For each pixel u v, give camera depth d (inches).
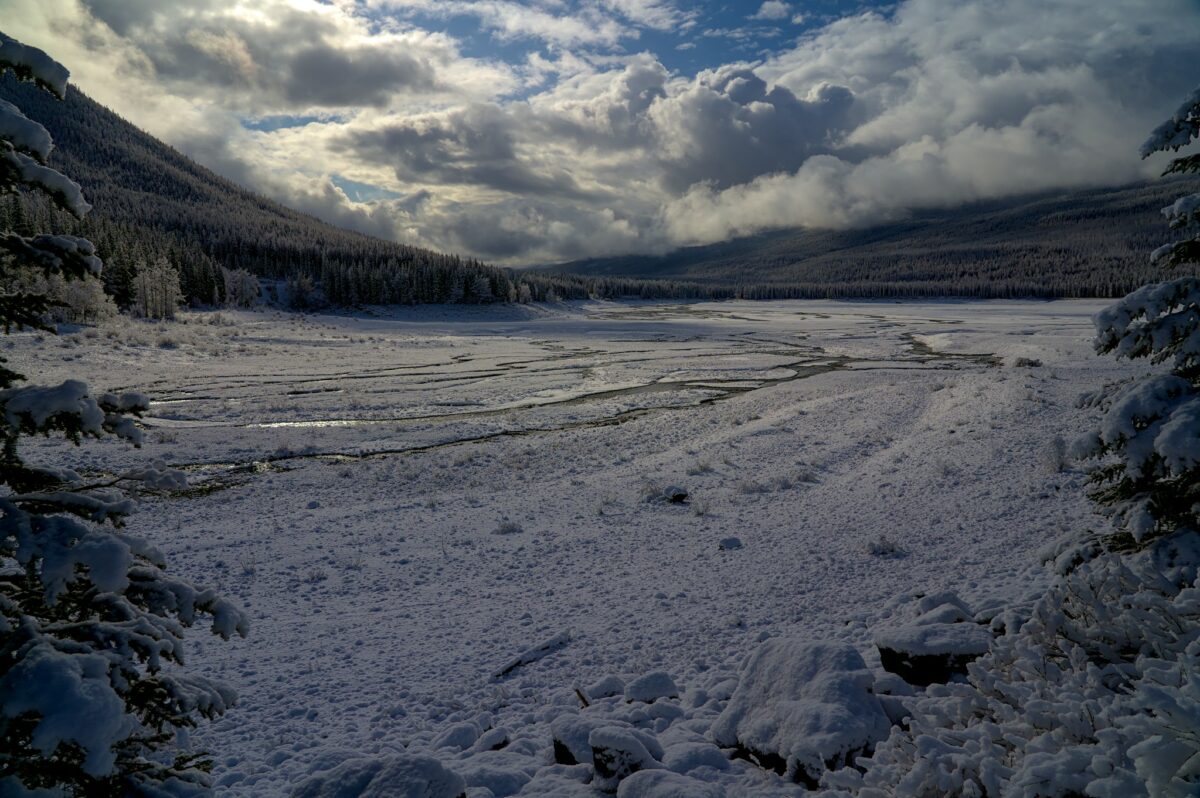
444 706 321.1
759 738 216.5
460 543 601.6
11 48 125.9
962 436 852.6
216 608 148.2
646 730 247.4
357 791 183.6
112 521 140.8
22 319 140.8
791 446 940.6
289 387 1622.8
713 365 2166.6
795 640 248.4
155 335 2252.7
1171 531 247.6
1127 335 258.1
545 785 218.1
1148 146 250.7
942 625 264.5
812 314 6028.5
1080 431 790.5
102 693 112.7
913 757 177.2
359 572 536.1
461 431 1171.9
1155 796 109.9
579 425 1240.8
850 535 542.9
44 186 133.4
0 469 139.1
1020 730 167.5
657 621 405.7
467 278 5477.4
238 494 793.6
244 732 305.1
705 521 631.2
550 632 406.6
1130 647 191.6
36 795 117.0
